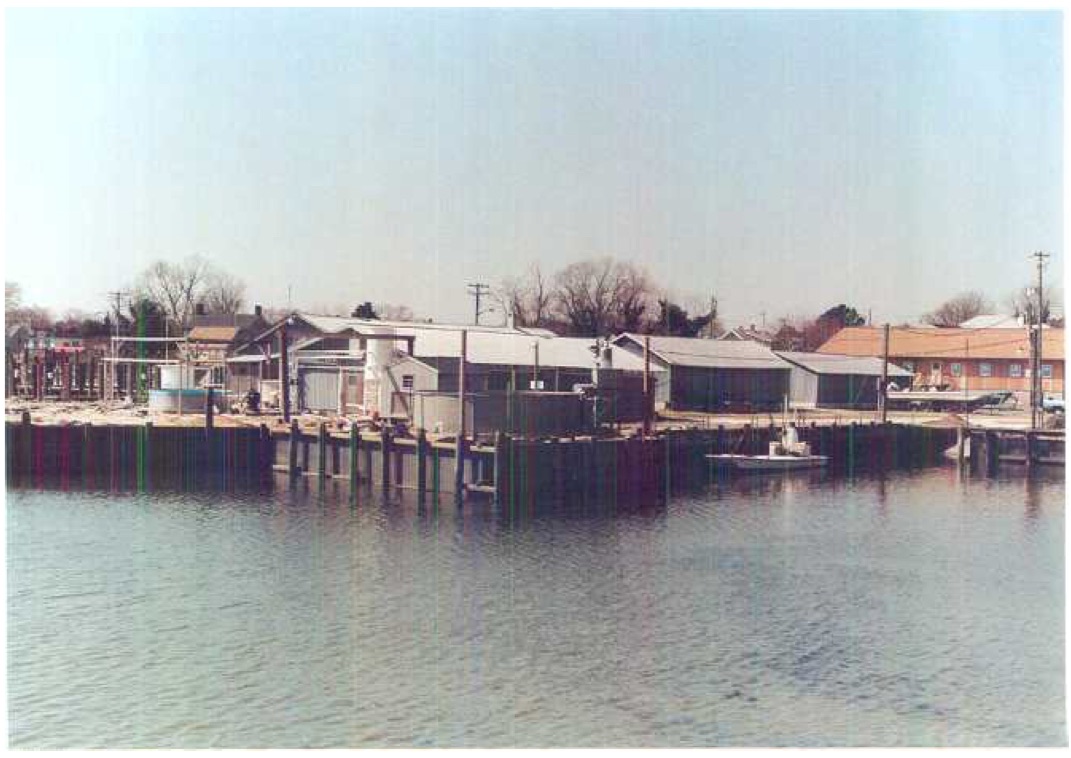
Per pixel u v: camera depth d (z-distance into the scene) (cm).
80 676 2895
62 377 7425
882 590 3712
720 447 6175
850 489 5784
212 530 4319
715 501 5291
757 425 6688
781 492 5628
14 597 3472
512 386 5656
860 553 4244
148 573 3728
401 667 2942
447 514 4631
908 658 3089
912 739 2627
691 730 2631
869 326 9925
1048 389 9062
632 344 7612
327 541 4159
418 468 4925
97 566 3809
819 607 3503
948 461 7062
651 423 5838
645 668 2961
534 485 4803
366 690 2806
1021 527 4803
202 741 2578
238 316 9775
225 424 5706
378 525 4422
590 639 3156
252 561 3884
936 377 9331
